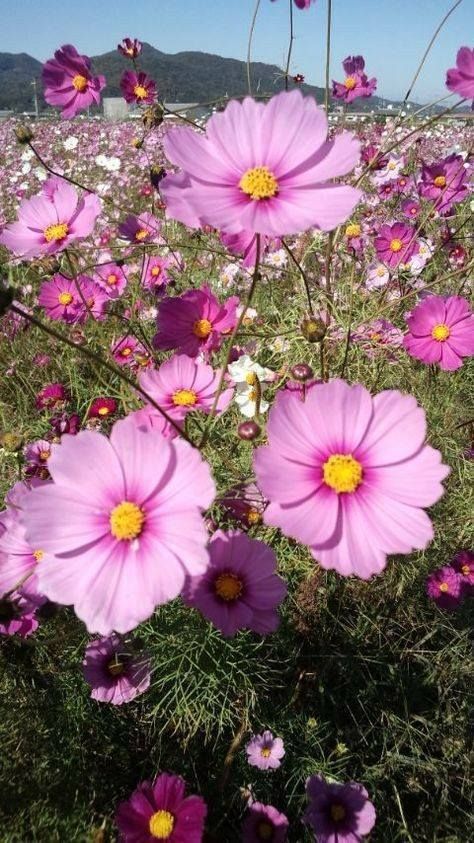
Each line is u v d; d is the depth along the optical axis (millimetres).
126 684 357
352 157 241
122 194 1343
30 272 805
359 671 422
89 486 212
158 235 657
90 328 655
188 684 376
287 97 247
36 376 645
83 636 393
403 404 228
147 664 364
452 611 467
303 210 234
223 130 251
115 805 356
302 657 418
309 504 220
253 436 296
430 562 473
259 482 214
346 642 427
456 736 406
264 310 677
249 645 389
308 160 247
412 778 384
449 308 451
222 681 379
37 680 393
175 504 209
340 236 664
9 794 334
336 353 520
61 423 459
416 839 362
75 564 207
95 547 209
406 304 651
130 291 693
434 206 635
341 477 218
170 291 729
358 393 228
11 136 2541
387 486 223
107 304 671
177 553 200
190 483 209
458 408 564
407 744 400
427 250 679
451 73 364
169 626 371
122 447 211
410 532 215
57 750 366
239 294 736
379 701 422
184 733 388
